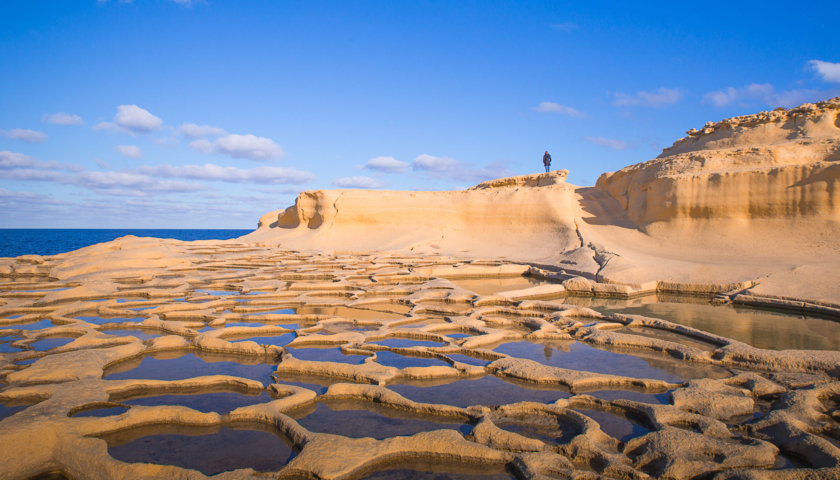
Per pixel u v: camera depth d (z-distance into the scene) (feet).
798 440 15.78
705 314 37.76
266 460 15.55
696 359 25.68
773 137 78.23
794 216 64.44
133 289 46.01
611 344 29.12
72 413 18.57
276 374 23.89
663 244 70.95
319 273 58.29
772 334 30.89
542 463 14.53
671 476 13.99
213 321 34.01
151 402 20.33
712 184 70.54
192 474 13.70
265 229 123.65
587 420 17.48
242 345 27.76
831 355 24.07
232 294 46.50
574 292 49.01
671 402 19.65
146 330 32.68
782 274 45.11
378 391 20.53
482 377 23.47
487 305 41.34
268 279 54.95
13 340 29.89
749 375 22.25
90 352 25.55
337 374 23.29
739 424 17.74
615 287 46.78
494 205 95.66
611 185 96.22
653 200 77.56
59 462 14.93
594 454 15.20
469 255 80.23
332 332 32.27
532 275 63.41
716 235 67.97
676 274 49.85
